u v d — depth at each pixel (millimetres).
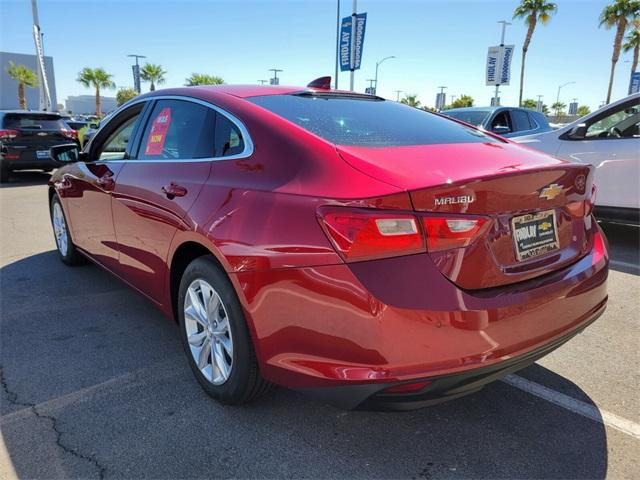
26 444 2293
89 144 4113
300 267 1974
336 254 1888
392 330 1830
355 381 1887
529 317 2047
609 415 2531
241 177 2371
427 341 1853
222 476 2102
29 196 9547
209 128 2752
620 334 3473
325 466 2164
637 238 6199
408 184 1883
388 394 1883
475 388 2008
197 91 3014
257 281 2123
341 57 19250
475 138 2758
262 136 2402
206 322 2576
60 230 4906
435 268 1886
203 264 2482
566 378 2893
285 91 2975
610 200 5672
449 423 2461
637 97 5516
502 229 2051
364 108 2928
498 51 26938
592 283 2379
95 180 3713
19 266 4941
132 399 2650
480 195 1954
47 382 2822
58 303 3980
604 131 5824
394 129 2615
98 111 53375
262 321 2137
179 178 2754
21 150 11250
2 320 3652
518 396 2701
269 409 2557
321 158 2127
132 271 3377
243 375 2342
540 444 2307
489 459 2209
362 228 1845
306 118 2533
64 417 2492
